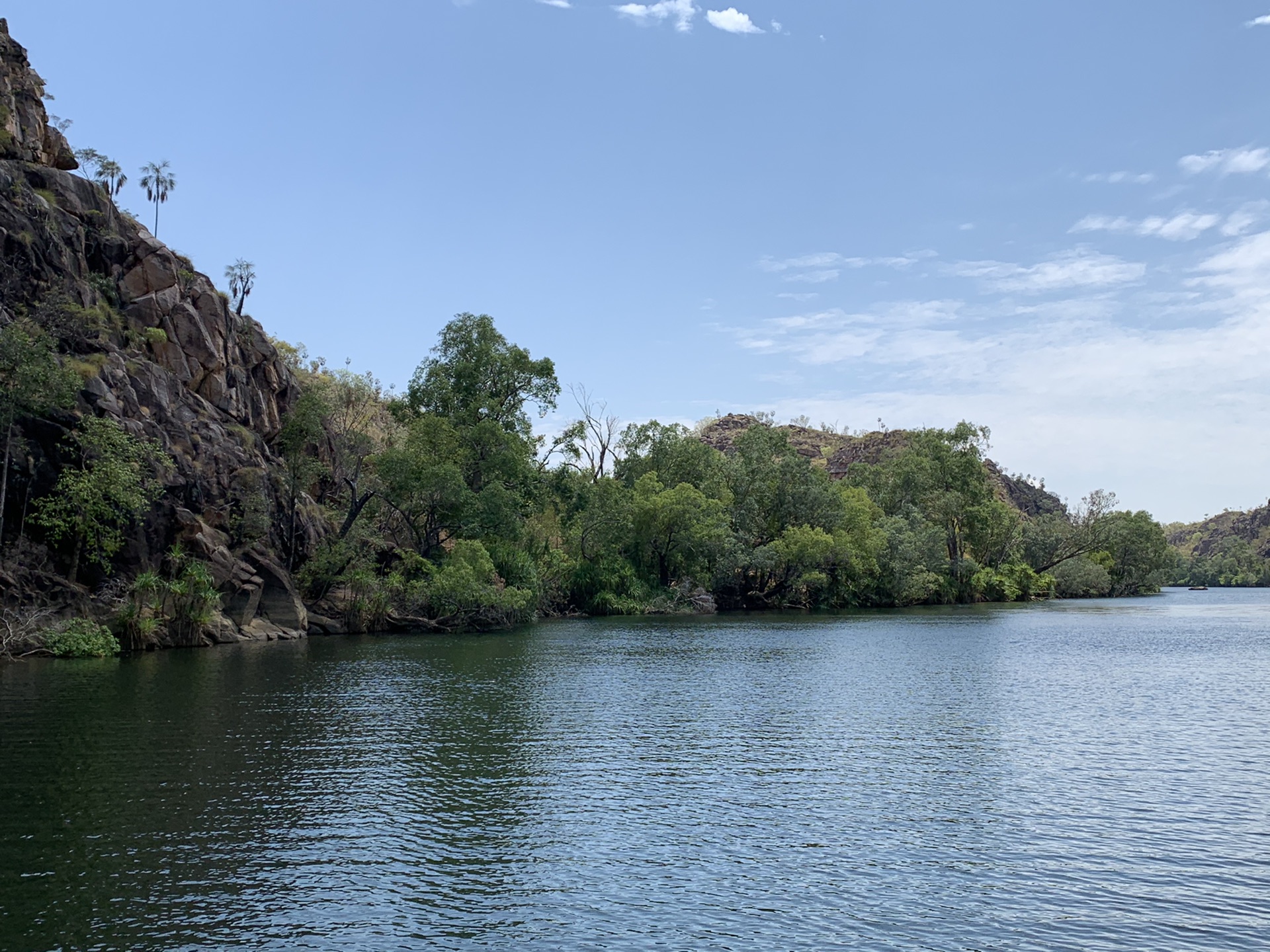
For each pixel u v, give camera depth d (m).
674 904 16.30
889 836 20.14
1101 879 17.55
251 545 64.94
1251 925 15.46
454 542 88.00
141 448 53.22
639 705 37.34
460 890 16.84
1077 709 37.06
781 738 30.62
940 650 62.38
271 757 26.78
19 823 20.23
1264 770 26.20
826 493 122.06
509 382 97.19
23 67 63.53
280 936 14.80
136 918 15.41
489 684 43.09
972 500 153.12
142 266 64.31
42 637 48.84
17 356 47.66
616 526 103.31
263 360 73.81
